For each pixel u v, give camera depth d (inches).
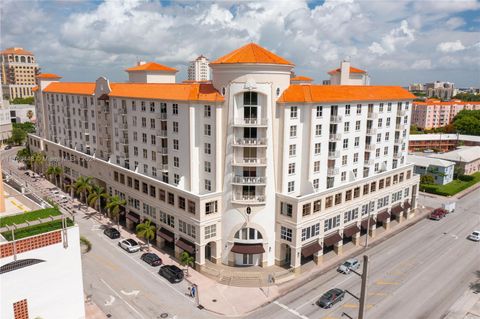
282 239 2169.0
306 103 2162.9
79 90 3410.4
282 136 2113.7
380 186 2728.8
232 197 2128.4
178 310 1769.2
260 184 2094.0
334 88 2448.3
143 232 2337.6
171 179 2425.0
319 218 2204.7
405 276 2135.8
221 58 2175.2
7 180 2145.7
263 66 2011.6
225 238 2188.7
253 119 2057.1
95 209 3129.9
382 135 2810.0
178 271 2038.6
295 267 2118.6
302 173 2283.5
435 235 2755.9
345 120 2450.8
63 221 1477.6
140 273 2097.7
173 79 3203.7
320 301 1818.4
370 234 2701.8
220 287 1978.3
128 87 2773.1
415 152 5620.1
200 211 2073.1
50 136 4111.7
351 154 2564.0
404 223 2994.6
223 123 2107.5
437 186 3973.9
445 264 2293.3
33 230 1444.4
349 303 1850.4
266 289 1964.8
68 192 3592.5
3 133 5600.4
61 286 1507.1
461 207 3437.5
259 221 2143.2
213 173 2182.6
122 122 2797.7
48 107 4040.4
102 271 2107.5
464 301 1886.1
